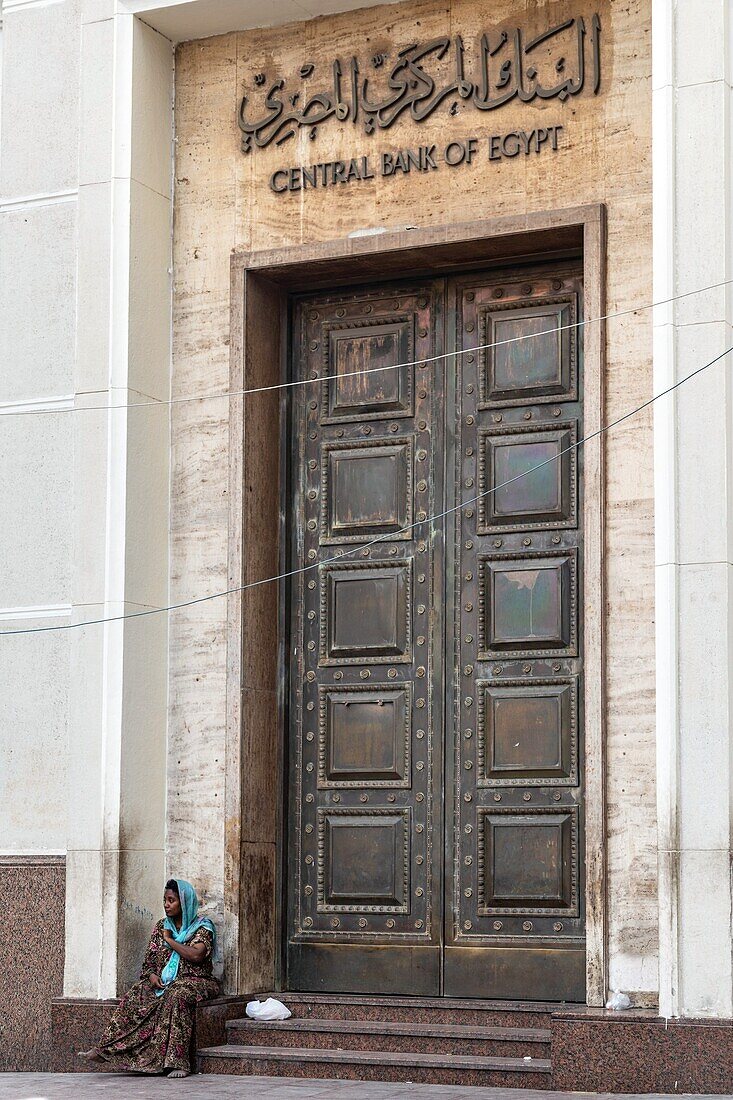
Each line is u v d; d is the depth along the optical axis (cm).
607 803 851
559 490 922
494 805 917
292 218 977
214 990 905
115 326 973
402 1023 884
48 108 1019
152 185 998
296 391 1003
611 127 895
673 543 810
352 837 953
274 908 962
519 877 905
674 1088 774
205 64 1012
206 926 919
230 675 954
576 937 888
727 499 805
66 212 1005
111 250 979
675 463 816
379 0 962
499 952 905
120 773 939
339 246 952
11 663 984
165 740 973
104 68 995
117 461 963
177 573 985
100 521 962
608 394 878
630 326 877
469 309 961
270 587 983
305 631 984
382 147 955
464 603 940
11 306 1013
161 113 1009
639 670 852
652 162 870
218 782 956
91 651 953
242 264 981
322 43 981
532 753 911
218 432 985
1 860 965
